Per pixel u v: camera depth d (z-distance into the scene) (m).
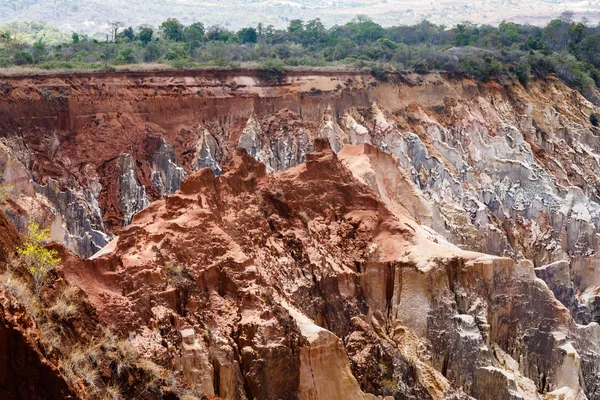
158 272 48.84
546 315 64.44
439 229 76.75
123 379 42.22
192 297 49.28
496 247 96.31
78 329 42.06
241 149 61.75
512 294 63.81
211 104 110.31
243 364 48.59
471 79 136.88
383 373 54.06
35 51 134.12
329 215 62.56
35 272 41.91
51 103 98.81
